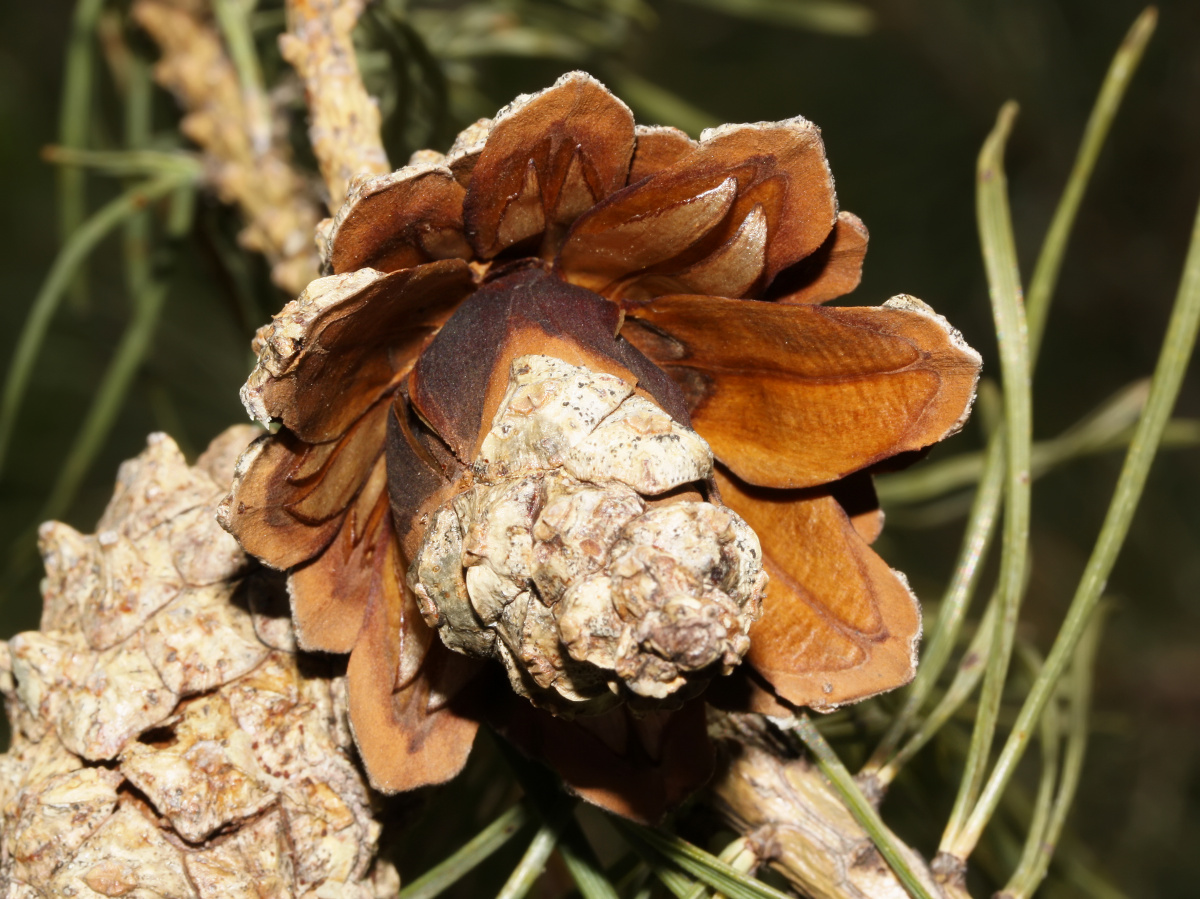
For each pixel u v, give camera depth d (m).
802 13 0.25
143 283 0.22
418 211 0.15
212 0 0.20
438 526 0.14
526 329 0.15
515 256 0.15
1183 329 0.16
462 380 0.15
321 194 0.19
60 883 0.15
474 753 0.18
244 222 0.20
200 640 0.16
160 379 0.23
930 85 0.37
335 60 0.17
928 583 0.36
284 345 0.14
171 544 0.16
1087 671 0.18
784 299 0.16
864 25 0.26
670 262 0.15
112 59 0.23
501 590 0.14
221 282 0.21
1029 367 0.17
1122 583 0.38
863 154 0.36
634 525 0.14
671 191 0.15
